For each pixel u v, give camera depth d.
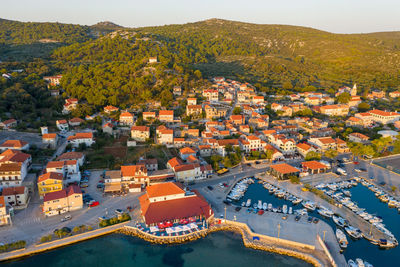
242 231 122.19
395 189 156.12
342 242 114.19
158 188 135.75
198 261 107.31
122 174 154.75
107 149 194.62
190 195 137.88
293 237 117.31
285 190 155.75
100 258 108.50
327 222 129.38
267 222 127.44
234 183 163.25
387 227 125.19
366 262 104.00
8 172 140.88
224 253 111.62
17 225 121.38
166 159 184.50
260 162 192.25
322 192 148.75
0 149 168.62
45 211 127.81
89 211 132.12
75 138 192.62
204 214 128.00
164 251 112.88
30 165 160.88
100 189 149.88
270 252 111.75
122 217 125.75
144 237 118.44
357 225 125.81
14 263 105.94
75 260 107.50
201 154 195.12
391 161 194.50
